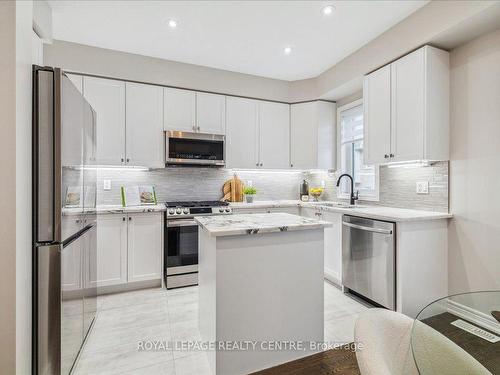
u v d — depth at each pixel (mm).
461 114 2324
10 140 1210
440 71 2359
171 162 3246
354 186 3689
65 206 1509
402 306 2223
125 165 3090
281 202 3896
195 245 3096
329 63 3389
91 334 2061
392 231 2273
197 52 3104
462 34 2170
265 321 1645
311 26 2582
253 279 1608
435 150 2334
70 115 1584
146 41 2861
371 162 2842
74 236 1684
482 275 2170
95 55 2955
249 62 3371
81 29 2635
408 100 2443
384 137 2691
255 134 3797
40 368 1420
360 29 2635
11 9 1209
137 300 2684
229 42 2883
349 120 3768
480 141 2193
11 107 1210
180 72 3346
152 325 2199
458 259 2330
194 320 2281
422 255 2295
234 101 3666
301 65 3449
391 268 2277
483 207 2172
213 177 3850
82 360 1761
